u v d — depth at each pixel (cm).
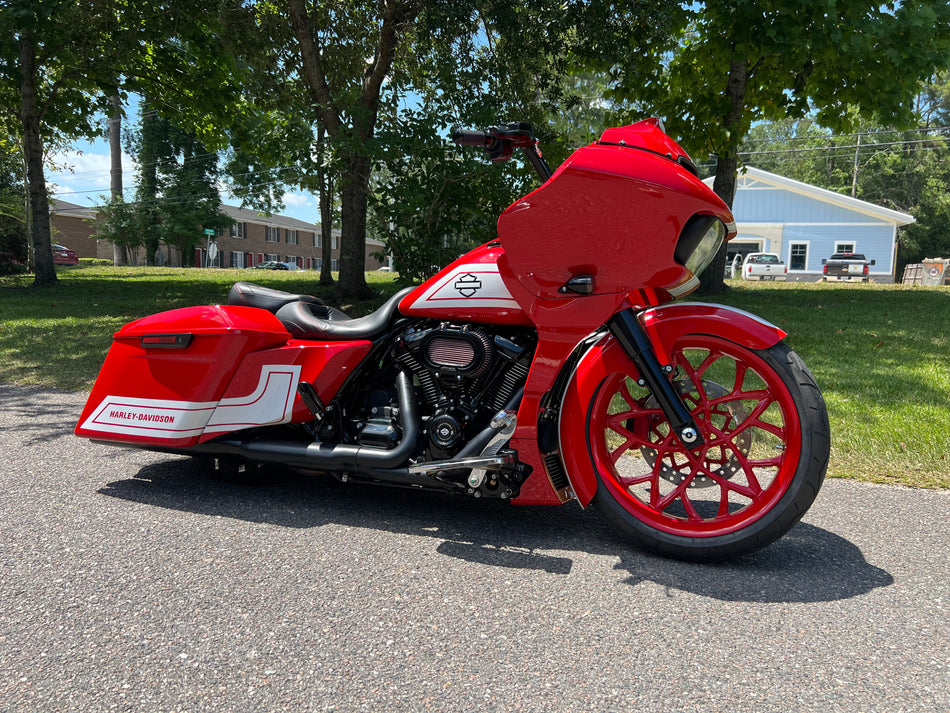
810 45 1020
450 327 287
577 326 263
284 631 208
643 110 1340
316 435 313
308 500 325
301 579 242
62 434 437
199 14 1220
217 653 197
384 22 1098
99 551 264
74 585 237
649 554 267
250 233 6562
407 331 299
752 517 251
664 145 256
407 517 304
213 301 1229
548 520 303
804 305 1150
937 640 203
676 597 230
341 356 305
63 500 320
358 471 299
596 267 256
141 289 1498
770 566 255
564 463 272
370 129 930
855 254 3338
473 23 996
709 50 1230
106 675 186
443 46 985
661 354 258
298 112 915
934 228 4784
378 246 7081
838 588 237
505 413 273
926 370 587
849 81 1222
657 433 302
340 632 208
